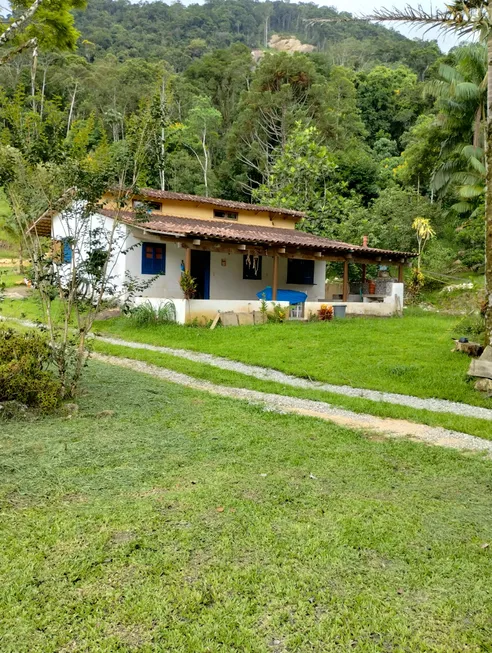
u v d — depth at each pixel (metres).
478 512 3.86
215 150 48.72
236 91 56.34
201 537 3.28
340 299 21.34
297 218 23.42
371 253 19.12
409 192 31.98
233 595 2.71
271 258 19.94
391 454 5.21
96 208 7.07
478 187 24.62
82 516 3.53
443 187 30.88
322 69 57.50
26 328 12.79
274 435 5.66
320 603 2.67
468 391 8.31
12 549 3.08
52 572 2.86
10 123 6.87
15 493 3.90
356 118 47.88
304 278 21.06
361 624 2.52
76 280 7.00
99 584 2.77
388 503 3.95
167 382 8.41
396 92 54.84
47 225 15.69
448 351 11.27
